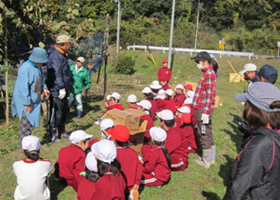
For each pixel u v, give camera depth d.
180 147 5.25
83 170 4.07
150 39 43.22
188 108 6.27
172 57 29.16
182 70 26.92
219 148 6.97
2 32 6.63
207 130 5.41
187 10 51.69
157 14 50.66
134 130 5.39
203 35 48.84
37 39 8.12
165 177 4.53
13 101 5.14
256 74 5.48
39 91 5.13
